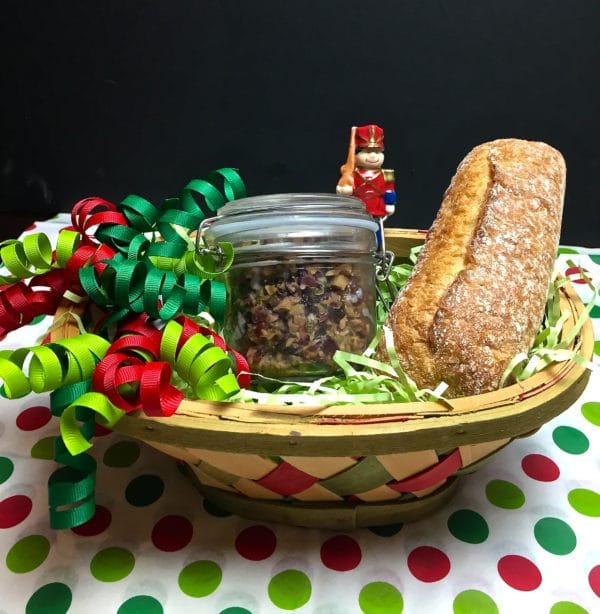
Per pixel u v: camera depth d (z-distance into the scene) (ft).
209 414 1.03
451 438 1.03
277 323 1.35
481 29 2.82
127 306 1.19
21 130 3.12
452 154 3.10
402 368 1.27
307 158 3.13
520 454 1.44
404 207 3.20
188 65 2.93
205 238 1.42
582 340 1.25
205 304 1.31
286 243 1.32
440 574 1.19
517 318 1.26
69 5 2.81
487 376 1.23
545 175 1.44
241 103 3.01
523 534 1.26
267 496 1.22
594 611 1.14
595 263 2.21
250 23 2.83
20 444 1.43
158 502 1.32
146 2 2.79
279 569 1.20
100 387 1.02
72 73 2.97
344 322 1.38
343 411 1.03
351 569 1.20
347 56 2.89
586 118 3.00
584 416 1.54
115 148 3.15
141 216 1.46
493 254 1.31
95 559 1.20
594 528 1.27
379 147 1.65
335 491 1.17
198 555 1.22
